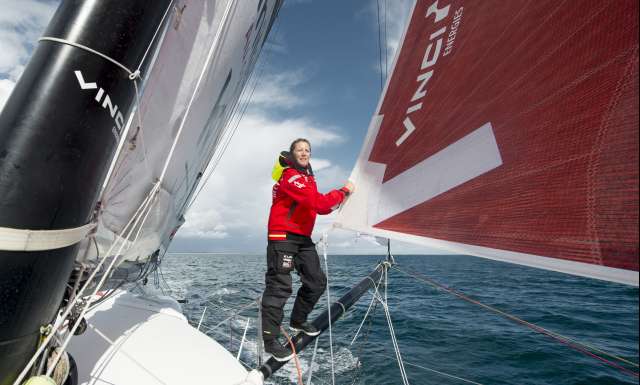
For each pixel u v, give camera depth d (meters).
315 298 2.06
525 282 18.50
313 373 5.59
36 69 1.10
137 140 1.76
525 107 1.25
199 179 3.79
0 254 0.97
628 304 11.41
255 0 2.34
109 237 1.89
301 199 1.88
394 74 2.06
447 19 1.82
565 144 1.08
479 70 1.51
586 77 1.06
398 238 1.60
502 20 1.46
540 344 7.04
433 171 1.57
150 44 1.35
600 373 5.53
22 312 1.01
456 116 1.55
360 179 1.95
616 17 1.00
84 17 1.16
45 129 1.05
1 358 1.00
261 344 2.12
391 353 6.57
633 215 0.84
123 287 3.42
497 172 1.30
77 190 1.12
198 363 1.98
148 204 1.89
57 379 1.26
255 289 15.72
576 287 16.31
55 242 1.06
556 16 1.21
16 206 0.99
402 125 1.83
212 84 2.30
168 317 2.72
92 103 1.13
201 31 1.93
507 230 1.19
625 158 0.89
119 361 1.90
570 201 1.01
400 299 12.95
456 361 6.18
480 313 10.21
